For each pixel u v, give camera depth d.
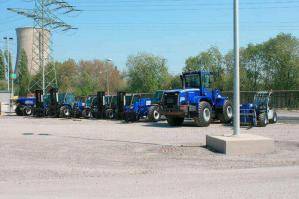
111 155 14.11
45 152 14.92
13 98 51.44
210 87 26.42
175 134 20.59
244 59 65.31
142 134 20.89
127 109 30.80
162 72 78.06
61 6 48.38
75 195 8.23
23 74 81.06
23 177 10.32
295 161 12.29
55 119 35.50
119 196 8.10
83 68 101.25
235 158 13.07
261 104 24.08
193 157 13.44
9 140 18.75
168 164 12.21
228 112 26.52
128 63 78.94
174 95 25.14
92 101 36.16
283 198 7.73
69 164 12.36
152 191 8.51
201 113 24.70
